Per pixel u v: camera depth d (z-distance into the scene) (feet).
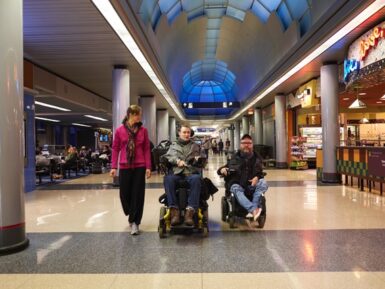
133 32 26.04
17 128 14.29
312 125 59.98
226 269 11.57
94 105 56.29
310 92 45.03
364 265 11.70
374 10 21.76
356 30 27.17
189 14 55.36
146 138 16.83
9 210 13.82
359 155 30.07
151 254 13.25
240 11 55.77
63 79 42.96
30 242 15.06
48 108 58.65
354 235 15.48
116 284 10.48
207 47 78.95
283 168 59.57
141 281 10.68
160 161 16.88
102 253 13.43
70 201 26.08
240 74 84.79
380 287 9.96
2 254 13.35
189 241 15.01
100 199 26.84
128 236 15.93
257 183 17.21
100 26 24.66
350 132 66.18
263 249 13.67
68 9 21.71
